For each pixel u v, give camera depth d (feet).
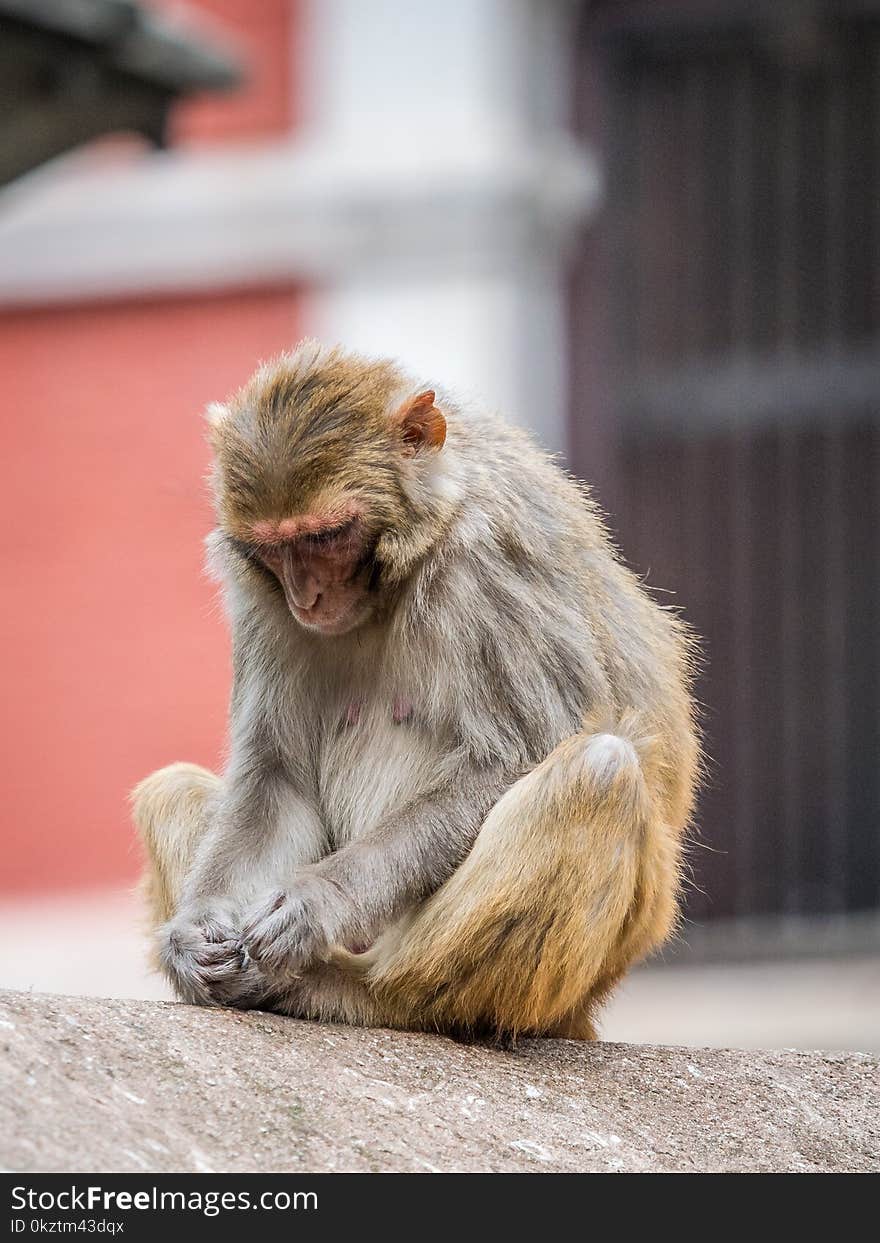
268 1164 24.97
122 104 49.32
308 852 33.09
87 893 75.46
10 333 77.36
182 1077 26.27
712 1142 28.94
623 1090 30.14
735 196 74.59
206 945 30.17
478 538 31.01
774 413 74.02
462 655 31.01
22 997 27.50
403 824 30.68
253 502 30.50
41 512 76.74
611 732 31.53
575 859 29.40
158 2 73.56
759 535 74.28
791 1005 67.67
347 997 30.60
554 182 72.38
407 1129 26.71
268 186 73.46
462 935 29.71
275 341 74.59
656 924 32.45
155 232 75.00
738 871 73.61
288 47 75.36
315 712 33.42
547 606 31.42
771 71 74.23
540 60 74.23
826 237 73.87
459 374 71.87
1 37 45.37
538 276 73.41
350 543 30.58
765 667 74.13
